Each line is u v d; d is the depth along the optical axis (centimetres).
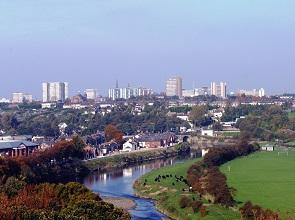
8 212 18438
